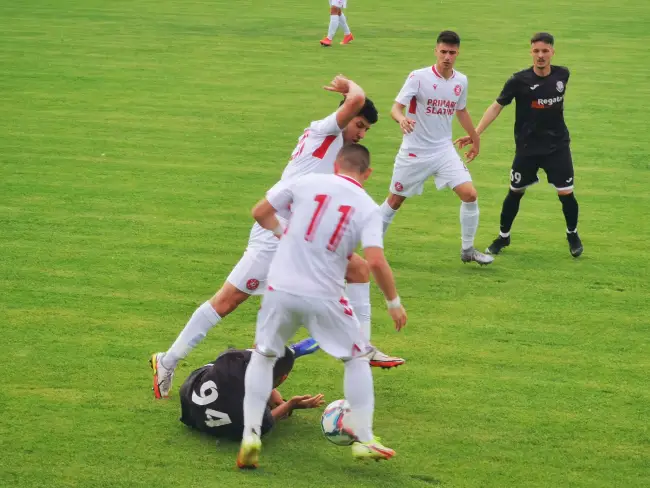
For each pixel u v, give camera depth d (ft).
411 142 57.88
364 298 41.78
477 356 45.16
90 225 62.59
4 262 55.42
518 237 63.87
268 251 39.65
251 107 98.84
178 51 127.75
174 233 61.67
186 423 37.32
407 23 158.71
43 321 47.42
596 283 55.21
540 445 36.86
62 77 109.70
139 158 79.51
